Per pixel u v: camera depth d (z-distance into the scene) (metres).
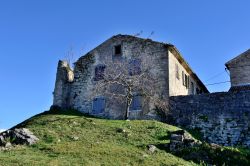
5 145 24.75
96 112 38.50
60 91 40.78
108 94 38.50
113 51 40.09
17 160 20.64
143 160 22.22
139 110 35.91
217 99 32.28
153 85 36.31
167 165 21.64
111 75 39.09
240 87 37.41
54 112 37.75
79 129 29.11
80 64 41.50
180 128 32.44
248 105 30.92
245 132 30.17
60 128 29.02
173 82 37.12
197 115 32.62
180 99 34.09
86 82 40.41
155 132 28.67
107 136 27.52
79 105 39.75
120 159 22.17
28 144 25.03
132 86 36.84
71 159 21.59
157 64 37.12
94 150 23.55
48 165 19.97
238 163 23.36
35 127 29.42
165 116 34.25
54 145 24.59
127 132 28.28
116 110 37.41
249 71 37.91
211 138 31.14
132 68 38.25
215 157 23.84
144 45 38.53
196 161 23.86
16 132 26.19
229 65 38.81
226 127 31.02
